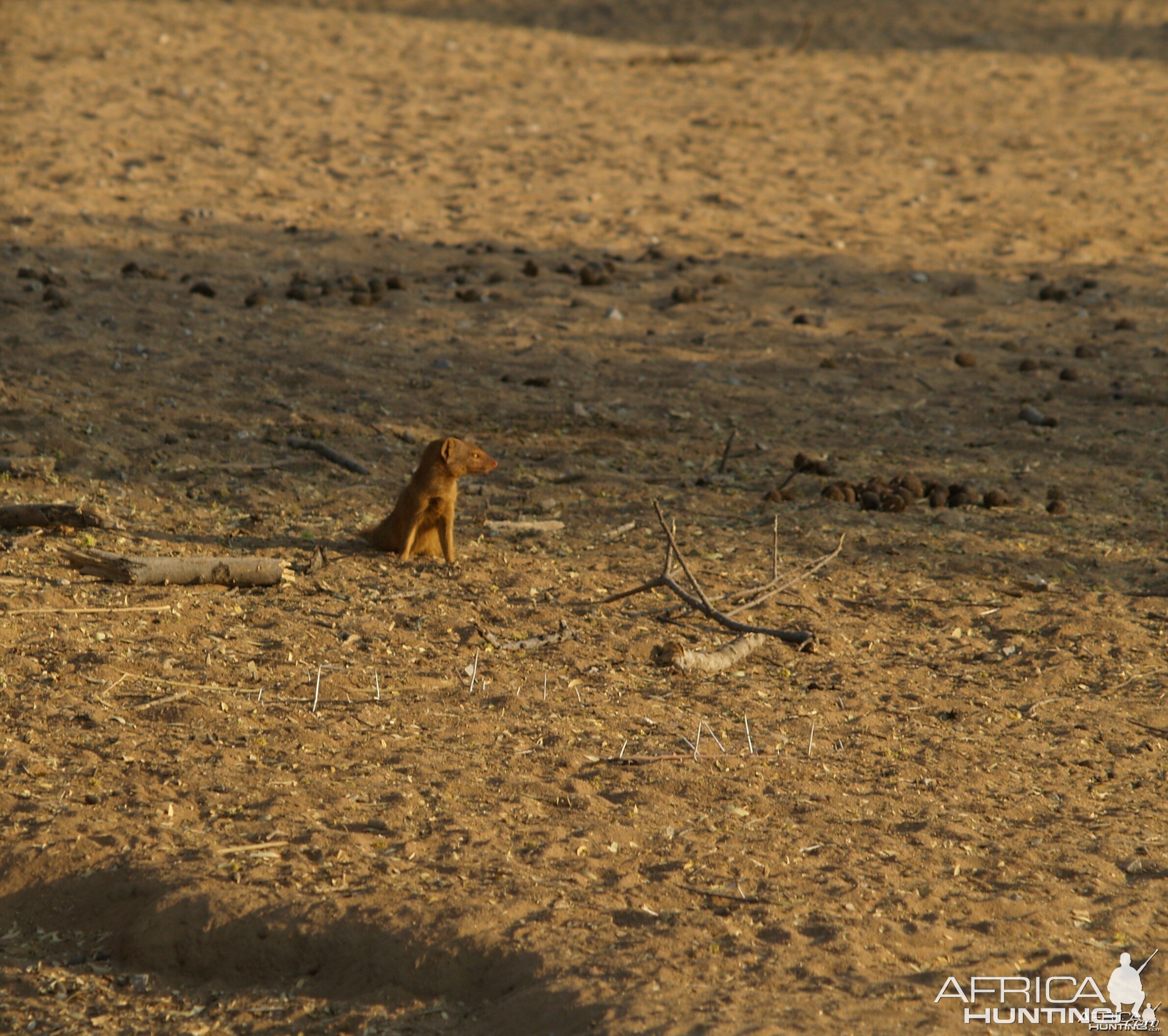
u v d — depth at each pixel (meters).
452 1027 8.14
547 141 50.09
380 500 20.33
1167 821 11.49
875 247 40.91
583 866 9.80
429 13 80.00
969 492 22.17
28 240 34.69
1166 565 19.16
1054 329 34.12
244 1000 8.52
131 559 15.53
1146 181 49.12
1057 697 14.52
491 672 13.99
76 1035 8.12
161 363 26.62
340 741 11.92
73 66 52.69
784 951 8.69
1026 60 68.44
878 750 12.72
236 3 71.31
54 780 10.79
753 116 55.66
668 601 16.73
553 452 23.72
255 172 43.31
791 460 24.08
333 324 30.66
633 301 34.50
